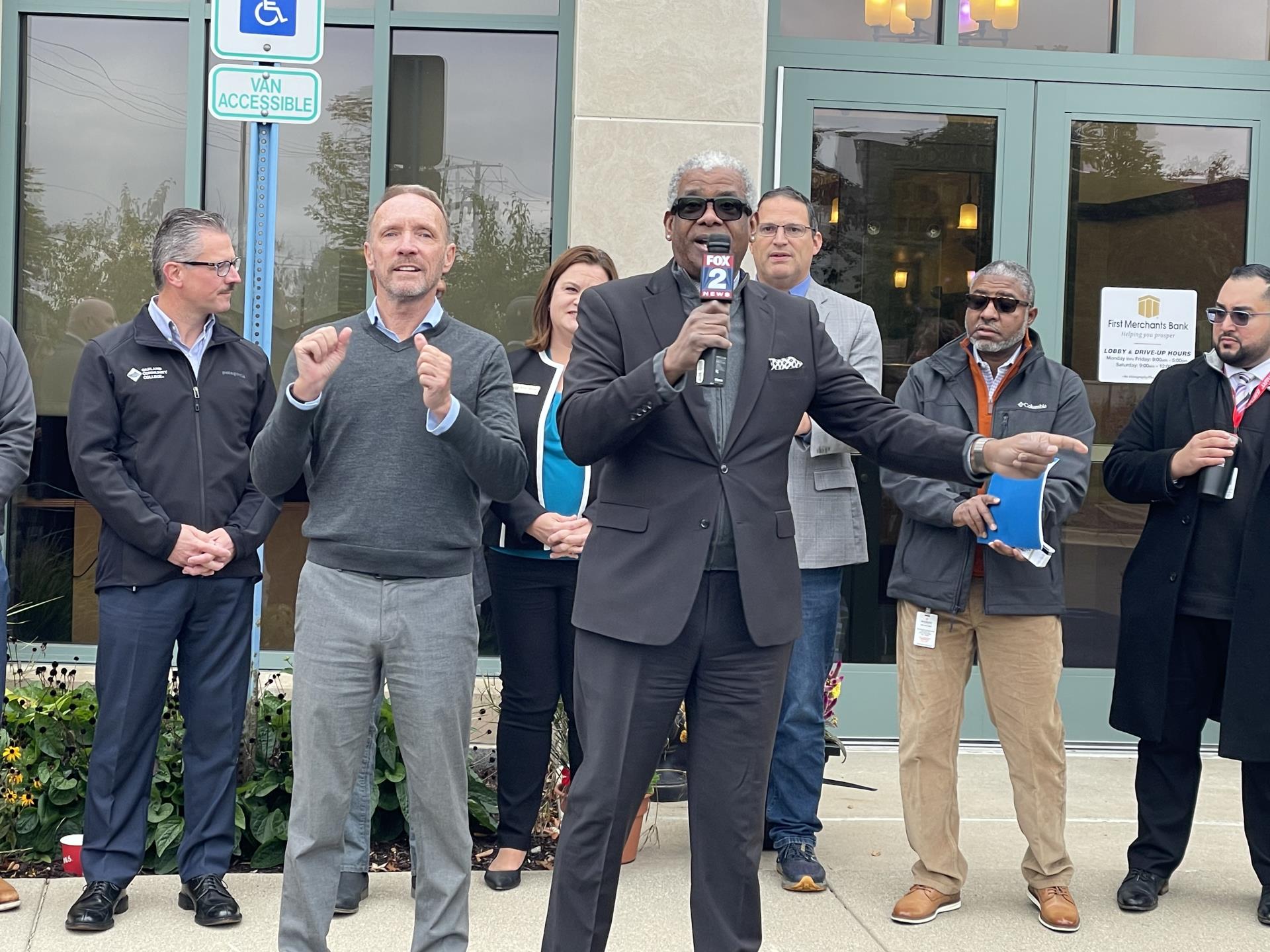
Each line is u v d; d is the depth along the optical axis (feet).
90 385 12.28
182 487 12.41
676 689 9.34
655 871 13.97
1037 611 12.82
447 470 10.21
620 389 8.79
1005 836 15.55
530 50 18.85
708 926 9.48
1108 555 19.63
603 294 9.69
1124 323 19.56
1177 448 13.61
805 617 13.92
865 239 19.24
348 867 12.66
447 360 9.57
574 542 12.76
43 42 18.72
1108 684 19.56
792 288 14.43
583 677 9.47
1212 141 19.58
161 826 13.79
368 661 10.18
